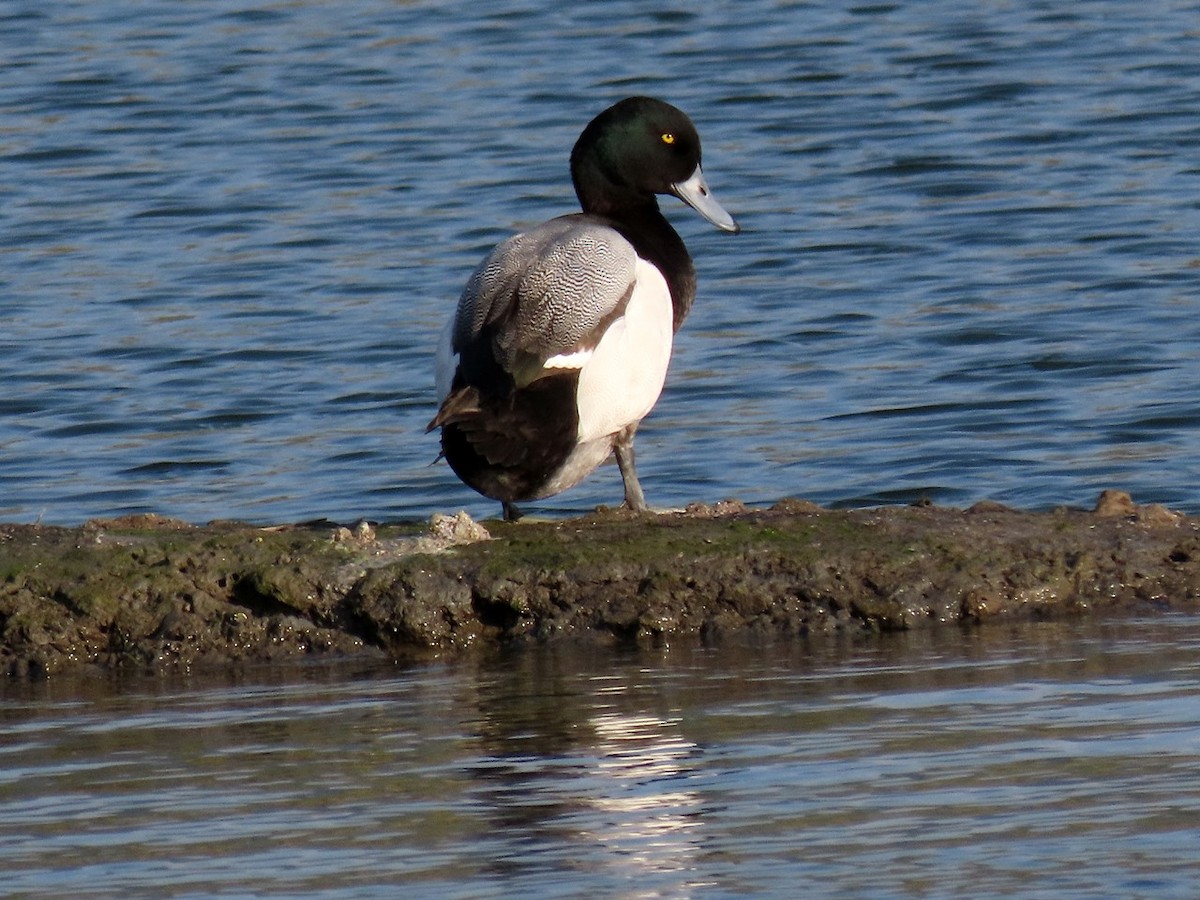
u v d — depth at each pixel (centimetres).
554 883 656
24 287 1903
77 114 2542
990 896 626
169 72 2722
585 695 879
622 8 3014
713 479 1372
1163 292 1747
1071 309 1716
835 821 700
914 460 1395
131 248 2022
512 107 2506
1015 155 2241
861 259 1906
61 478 1431
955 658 905
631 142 1122
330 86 2634
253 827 723
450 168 2261
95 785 783
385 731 841
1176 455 1380
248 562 1001
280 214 2119
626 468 1062
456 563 993
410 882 662
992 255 1891
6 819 744
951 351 1628
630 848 684
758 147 2322
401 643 983
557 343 983
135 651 977
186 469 1442
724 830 697
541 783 758
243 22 3005
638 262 1041
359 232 2039
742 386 1572
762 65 2666
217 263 1956
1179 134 2284
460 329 1005
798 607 975
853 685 870
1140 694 829
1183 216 1978
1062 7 2920
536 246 1023
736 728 816
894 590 973
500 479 993
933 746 776
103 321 1791
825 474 1374
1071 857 653
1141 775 726
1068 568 986
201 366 1662
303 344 1709
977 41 2739
